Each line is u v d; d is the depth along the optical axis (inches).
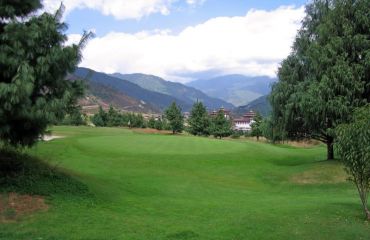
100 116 3887.8
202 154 1262.3
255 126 3376.0
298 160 1344.7
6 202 443.5
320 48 1107.9
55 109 446.9
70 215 442.0
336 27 1121.4
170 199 644.7
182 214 512.4
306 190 895.1
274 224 455.5
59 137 1690.5
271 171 1093.1
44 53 448.8
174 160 1141.7
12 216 418.3
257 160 1268.5
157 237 390.3
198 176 983.6
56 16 462.9
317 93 1050.7
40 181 527.2
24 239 366.0
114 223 430.3
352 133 484.4
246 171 1085.8
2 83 410.0
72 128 2810.0
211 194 786.8
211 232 418.3
